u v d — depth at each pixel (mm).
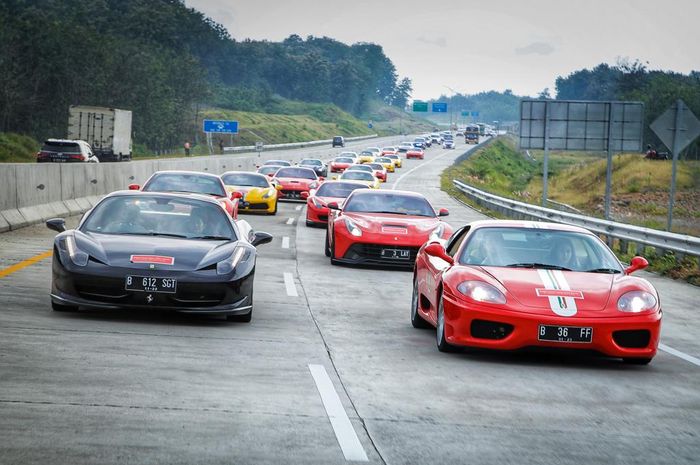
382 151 141625
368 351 11172
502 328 10680
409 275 20797
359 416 7816
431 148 194375
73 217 30312
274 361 10109
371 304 15773
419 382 9430
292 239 27906
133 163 41719
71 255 12211
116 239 12758
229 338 11469
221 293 12234
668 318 16078
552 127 43469
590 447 7180
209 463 6227
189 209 13844
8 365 8984
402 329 13234
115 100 129125
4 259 18406
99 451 6359
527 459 6758
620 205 72812
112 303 12008
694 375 10625
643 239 27062
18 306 12922
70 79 120438
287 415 7695
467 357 11086
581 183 95812
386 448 6852
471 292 10852
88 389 8180
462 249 12078
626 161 98438
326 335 12219
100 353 9898
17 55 115188
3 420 7012
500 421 7906
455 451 6875
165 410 7609
